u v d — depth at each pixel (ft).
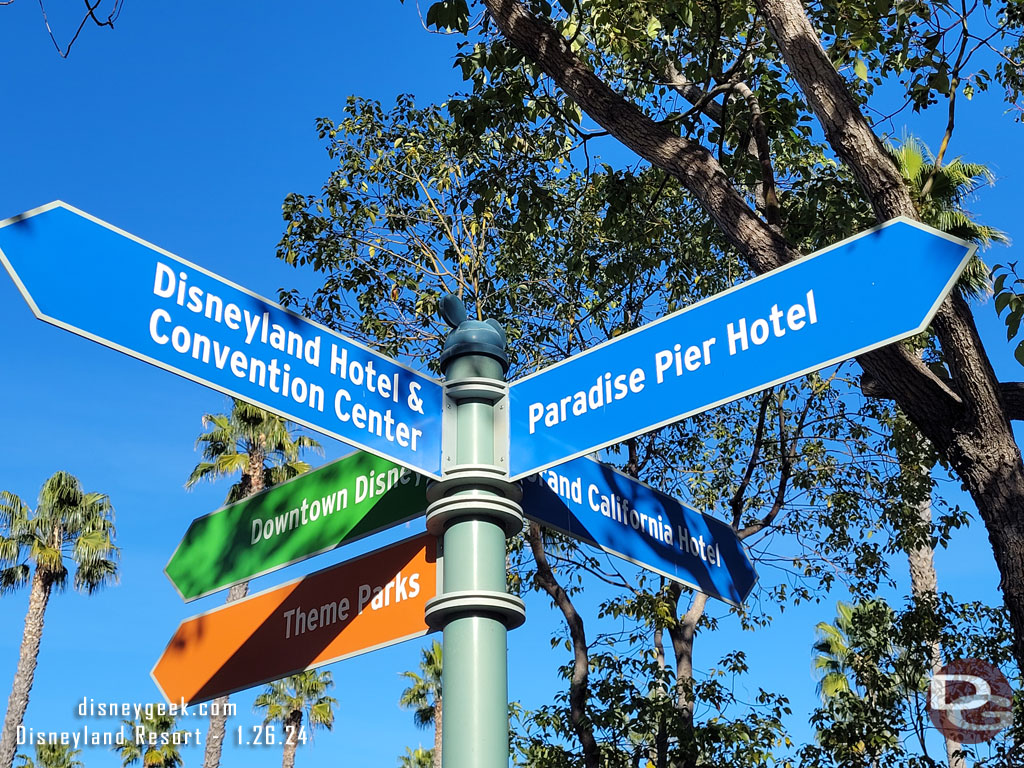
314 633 11.67
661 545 12.78
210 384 9.40
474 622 9.71
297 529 12.52
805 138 26.99
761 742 34.81
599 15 26.53
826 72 16.38
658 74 27.68
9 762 93.66
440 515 10.26
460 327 11.39
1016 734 36.68
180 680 13.03
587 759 35.78
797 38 16.69
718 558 13.70
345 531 11.87
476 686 9.43
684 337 10.46
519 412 11.03
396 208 42.52
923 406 14.52
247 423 88.58
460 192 40.22
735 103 24.52
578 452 10.36
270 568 12.58
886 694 40.63
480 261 40.96
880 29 22.52
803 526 42.60
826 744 40.42
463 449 10.77
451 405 11.04
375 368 10.64
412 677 140.36
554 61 20.52
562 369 11.08
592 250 37.19
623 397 10.46
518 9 20.88
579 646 38.45
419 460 10.48
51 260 8.77
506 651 9.78
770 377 9.66
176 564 14.02
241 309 9.95
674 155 19.12
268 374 9.84
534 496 11.17
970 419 14.11
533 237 38.73
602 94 19.95
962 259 8.96
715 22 25.54
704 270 40.37
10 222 8.61
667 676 36.19
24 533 97.96
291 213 42.86
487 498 10.19
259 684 12.00
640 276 38.42
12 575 97.71
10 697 95.81
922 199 17.84
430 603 9.96
